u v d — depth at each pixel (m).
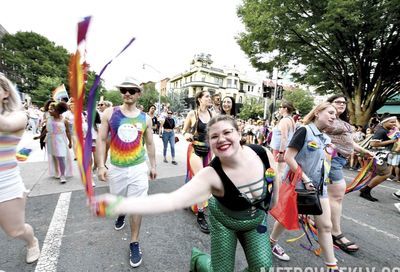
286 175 2.30
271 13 9.59
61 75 47.44
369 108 11.84
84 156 0.93
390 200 4.70
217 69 52.53
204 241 2.75
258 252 1.54
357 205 4.31
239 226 1.54
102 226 2.99
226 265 1.58
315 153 2.15
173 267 2.27
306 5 9.25
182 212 3.53
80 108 0.88
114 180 2.36
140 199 1.15
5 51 42.69
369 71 11.45
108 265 2.25
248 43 11.30
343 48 10.18
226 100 3.30
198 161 3.15
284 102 4.41
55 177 4.91
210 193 1.43
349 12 8.22
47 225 2.96
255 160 1.54
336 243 2.81
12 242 2.54
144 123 2.42
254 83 56.25
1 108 1.77
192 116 3.28
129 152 2.32
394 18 8.33
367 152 3.44
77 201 3.74
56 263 2.24
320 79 13.30
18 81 44.72
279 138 4.66
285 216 2.04
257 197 1.51
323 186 2.18
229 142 1.34
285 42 10.74
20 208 1.95
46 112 4.88
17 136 1.86
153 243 2.67
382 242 2.99
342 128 2.64
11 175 1.85
